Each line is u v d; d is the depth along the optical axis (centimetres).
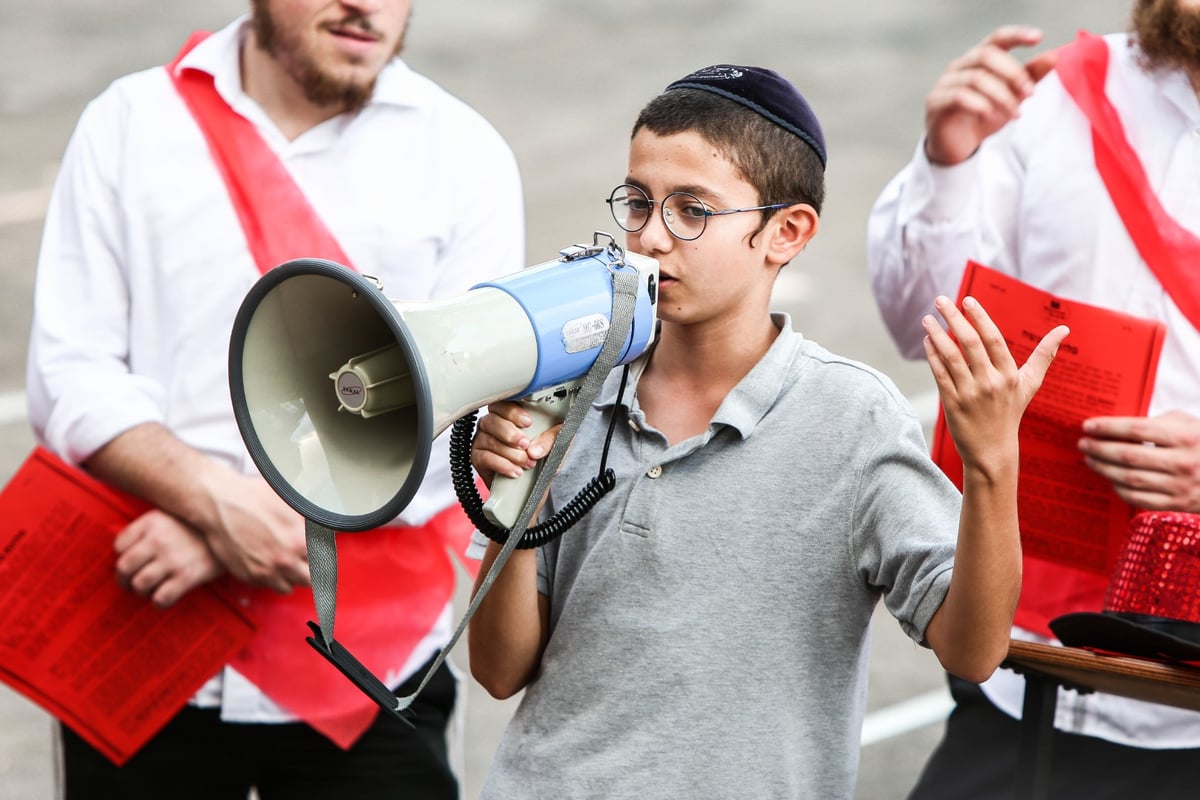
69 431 712
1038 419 685
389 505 436
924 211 777
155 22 3069
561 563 552
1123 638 536
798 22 3206
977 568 463
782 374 528
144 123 723
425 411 420
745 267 516
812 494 516
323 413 471
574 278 477
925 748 1084
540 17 3222
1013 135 759
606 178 2430
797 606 517
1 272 1986
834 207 2305
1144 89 722
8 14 3058
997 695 736
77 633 716
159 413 722
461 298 457
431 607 746
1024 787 576
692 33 3164
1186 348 710
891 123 2672
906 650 1217
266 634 722
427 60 2953
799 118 523
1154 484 662
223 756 735
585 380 482
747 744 514
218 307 717
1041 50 2872
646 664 521
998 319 680
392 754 738
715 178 505
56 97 2683
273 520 703
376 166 734
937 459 683
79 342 725
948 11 3212
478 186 757
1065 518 693
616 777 518
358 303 468
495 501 484
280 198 717
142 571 704
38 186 2300
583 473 545
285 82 721
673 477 529
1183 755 699
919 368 1784
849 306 1959
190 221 717
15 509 711
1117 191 718
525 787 535
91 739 722
